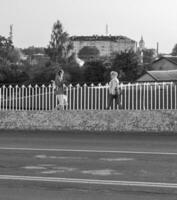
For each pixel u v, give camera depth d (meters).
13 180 8.93
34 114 19.36
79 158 11.70
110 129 18.55
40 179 9.02
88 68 63.91
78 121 18.88
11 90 20.33
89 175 9.44
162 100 19.20
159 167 10.35
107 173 9.64
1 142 15.33
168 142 15.37
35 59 103.19
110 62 65.81
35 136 17.22
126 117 18.45
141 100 19.53
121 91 19.67
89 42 147.25
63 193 7.92
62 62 94.06
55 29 102.38
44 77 54.06
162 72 49.25
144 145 14.55
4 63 59.84
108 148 13.77
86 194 7.86
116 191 8.05
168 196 7.71
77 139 16.25
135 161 11.21
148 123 18.25
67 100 19.98
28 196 7.72
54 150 13.25
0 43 67.56
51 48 101.69
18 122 19.48
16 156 12.03
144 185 8.49
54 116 19.14
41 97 20.08
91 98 19.83
